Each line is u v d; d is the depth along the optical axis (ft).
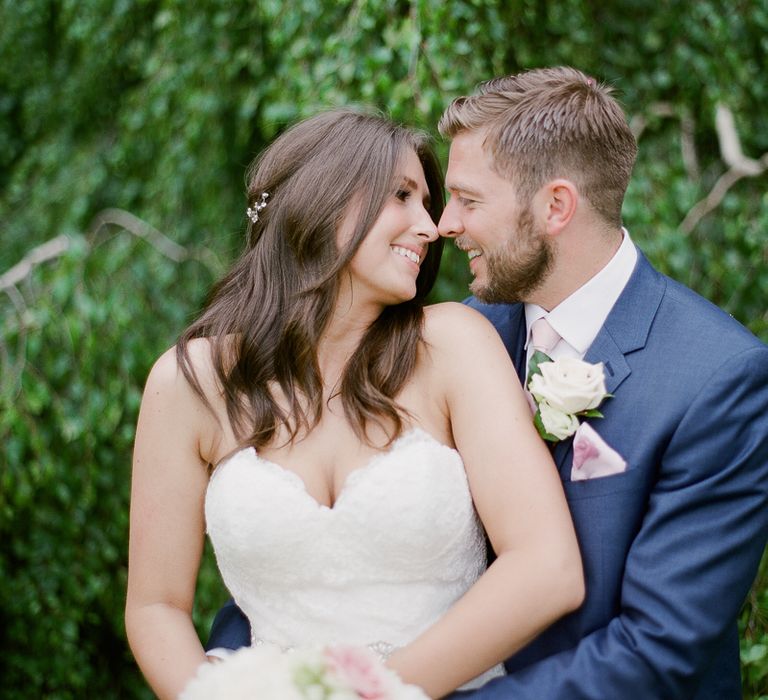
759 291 9.50
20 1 13.08
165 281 10.80
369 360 5.84
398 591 5.62
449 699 5.30
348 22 9.34
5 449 9.78
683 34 10.22
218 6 10.91
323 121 6.05
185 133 11.12
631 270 5.90
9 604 10.30
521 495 5.37
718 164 10.43
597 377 5.46
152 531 5.92
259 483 5.61
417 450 5.60
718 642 5.27
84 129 12.84
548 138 5.73
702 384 5.41
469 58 9.21
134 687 11.14
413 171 5.97
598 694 5.13
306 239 5.89
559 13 9.86
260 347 5.92
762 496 5.40
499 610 5.16
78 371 10.18
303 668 4.68
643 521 5.50
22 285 10.91
